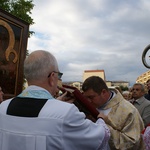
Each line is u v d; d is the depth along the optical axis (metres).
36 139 1.61
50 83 1.81
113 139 2.45
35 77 1.79
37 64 1.78
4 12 4.64
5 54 4.74
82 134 1.68
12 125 1.71
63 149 1.63
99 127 1.80
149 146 2.35
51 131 1.62
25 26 5.16
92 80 2.69
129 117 2.60
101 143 1.76
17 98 1.85
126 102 2.74
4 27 4.68
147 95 6.62
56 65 1.85
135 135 2.51
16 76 4.98
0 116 1.81
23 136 1.64
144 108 5.08
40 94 1.77
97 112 2.17
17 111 1.74
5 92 4.74
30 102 1.74
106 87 2.72
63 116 1.64
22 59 5.10
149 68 4.48
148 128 2.45
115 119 2.62
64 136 1.63
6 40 4.74
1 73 4.67
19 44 5.04
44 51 1.84
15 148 1.66
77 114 1.70
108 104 2.71
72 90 2.20
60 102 1.73
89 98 2.68
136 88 5.32
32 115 1.67
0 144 1.75
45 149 1.60
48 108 1.68
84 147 1.70
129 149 2.46
